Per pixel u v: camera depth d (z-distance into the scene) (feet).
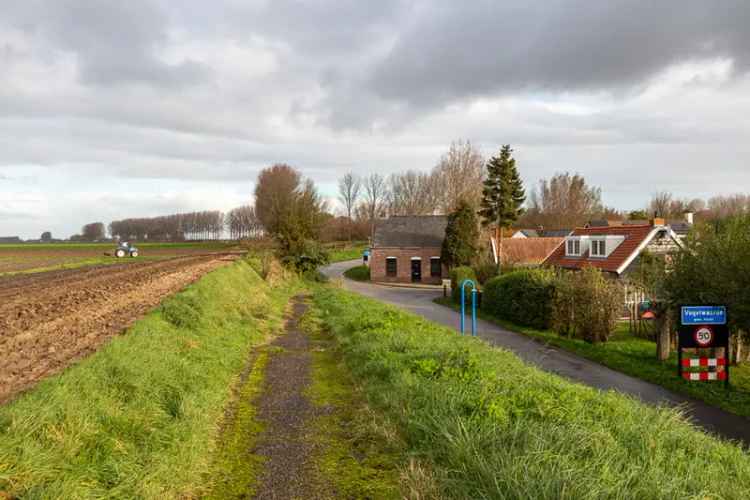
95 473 14.85
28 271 94.94
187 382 24.76
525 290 67.56
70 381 19.45
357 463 18.70
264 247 113.80
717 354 41.96
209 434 21.06
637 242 80.84
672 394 36.78
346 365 33.42
